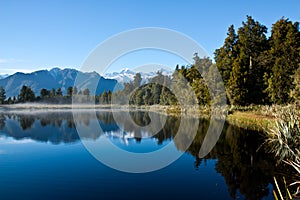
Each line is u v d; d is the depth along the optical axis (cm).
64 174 637
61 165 717
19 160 774
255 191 521
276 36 2325
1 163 741
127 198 498
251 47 2627
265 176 598
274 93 1853
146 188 547
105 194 518
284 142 711
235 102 2006
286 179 574
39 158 797
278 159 723
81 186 557
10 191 530
